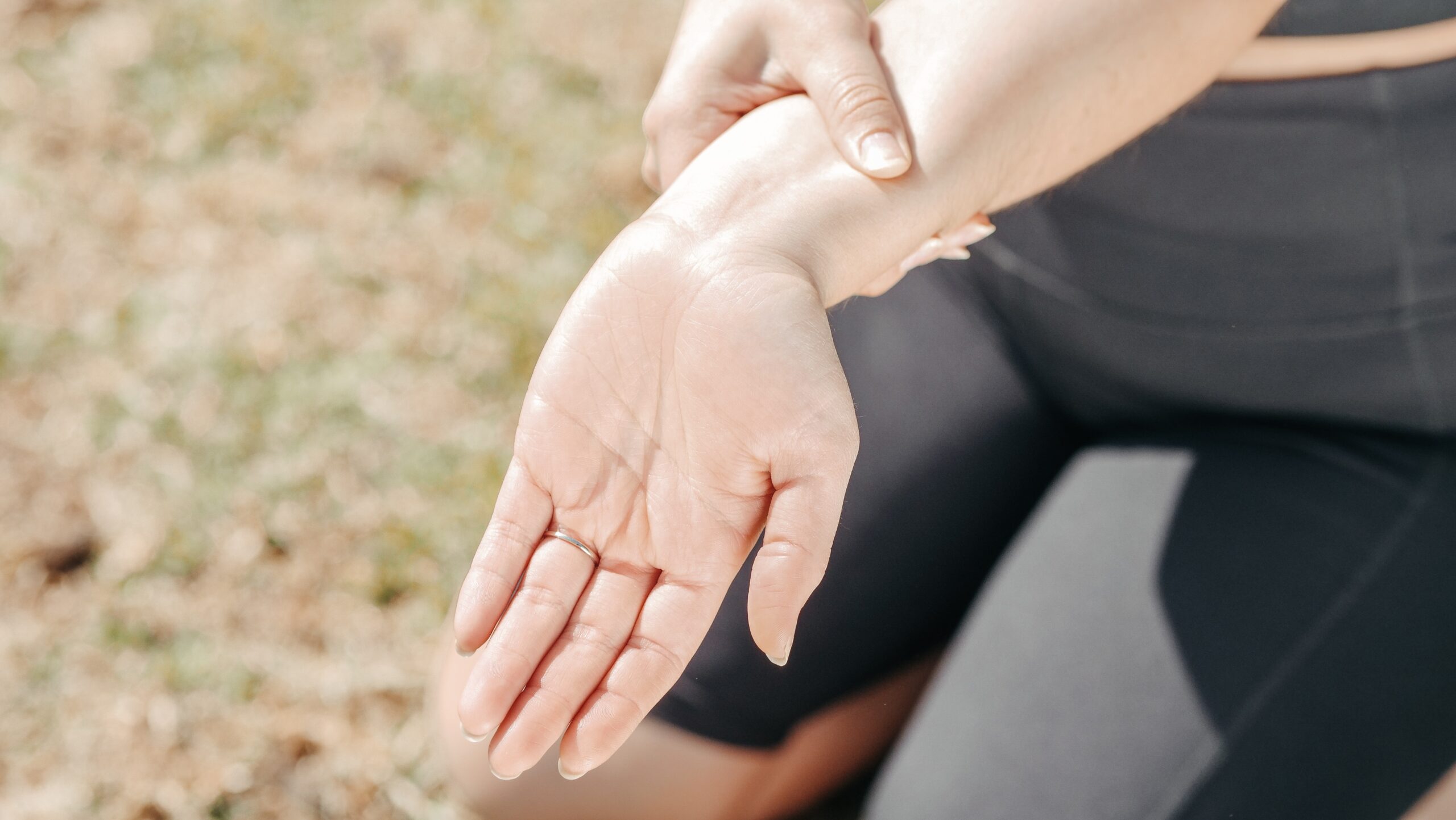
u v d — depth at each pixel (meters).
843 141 0.94
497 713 0.90
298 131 1.74
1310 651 0.97
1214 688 0.98
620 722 0.90
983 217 0.97
